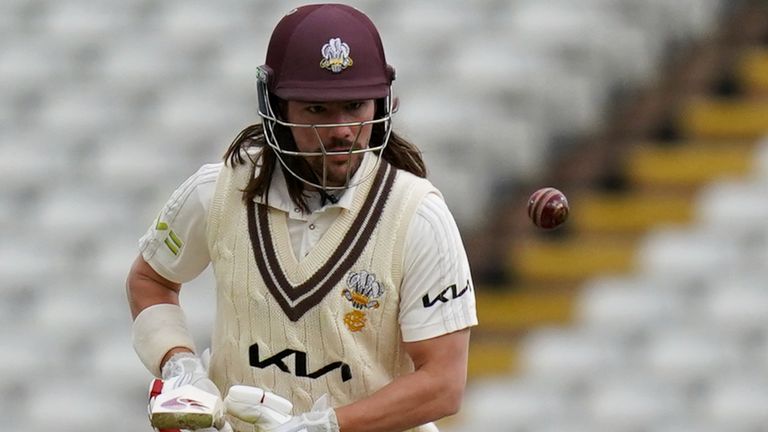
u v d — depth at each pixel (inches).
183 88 1125.1
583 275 1026.7
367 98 385.1
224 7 1177.4
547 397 931.3
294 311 396.5
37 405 970.7
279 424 390.6
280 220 398.6
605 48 1107.9
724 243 992.9
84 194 1080.8
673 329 939.3
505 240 1043.3
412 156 411.5
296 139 390.0
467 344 406.6
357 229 394.3
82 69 1162.6
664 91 1123.9
